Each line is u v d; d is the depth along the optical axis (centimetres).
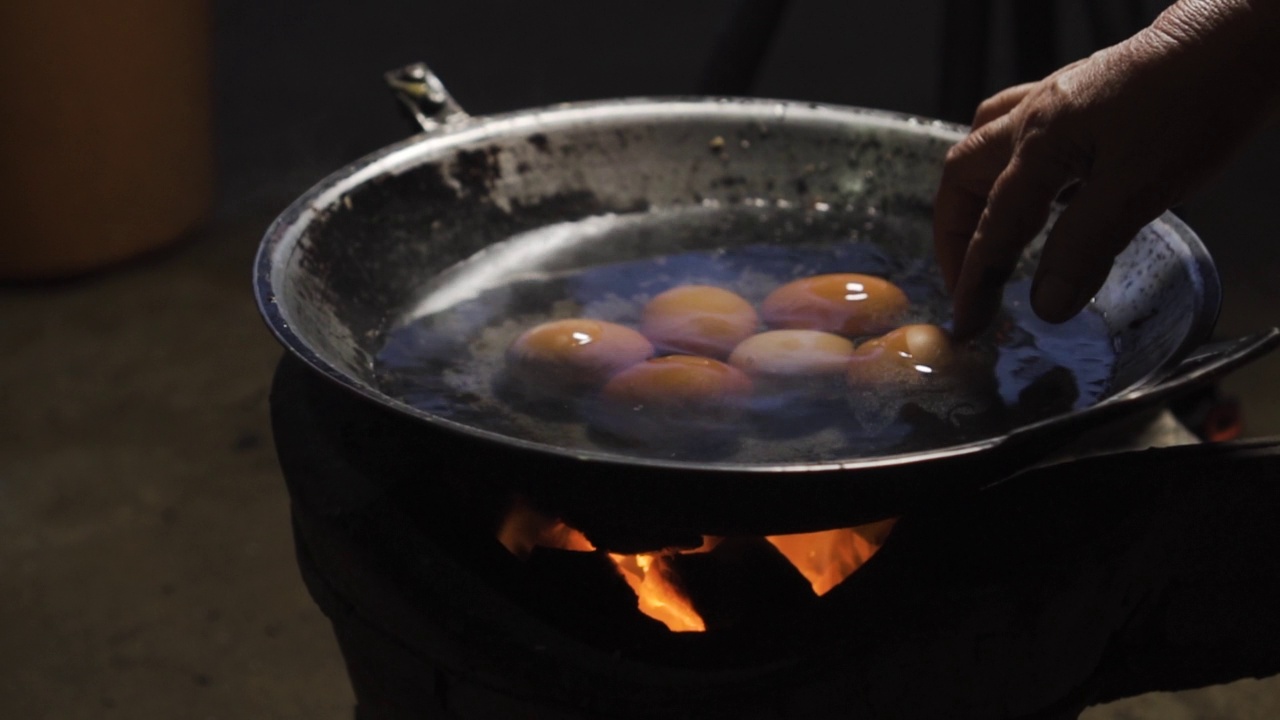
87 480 183
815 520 99
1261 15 99
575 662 100
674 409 108
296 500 106
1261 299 224
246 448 192
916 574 101
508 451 96
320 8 362
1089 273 103
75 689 151
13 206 223
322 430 108
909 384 108
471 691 103
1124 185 101
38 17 206
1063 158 103
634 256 119
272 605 162
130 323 224
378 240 114
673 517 99
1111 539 102
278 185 271
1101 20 173
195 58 238
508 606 102
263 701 151
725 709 100
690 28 356
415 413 97
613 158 121
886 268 117
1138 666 106
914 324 113
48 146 219
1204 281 105
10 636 155
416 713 107
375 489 105
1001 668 102
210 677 152
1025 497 103
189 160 244
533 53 336
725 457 105
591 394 109
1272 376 204
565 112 121
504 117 119
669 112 121
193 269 243
